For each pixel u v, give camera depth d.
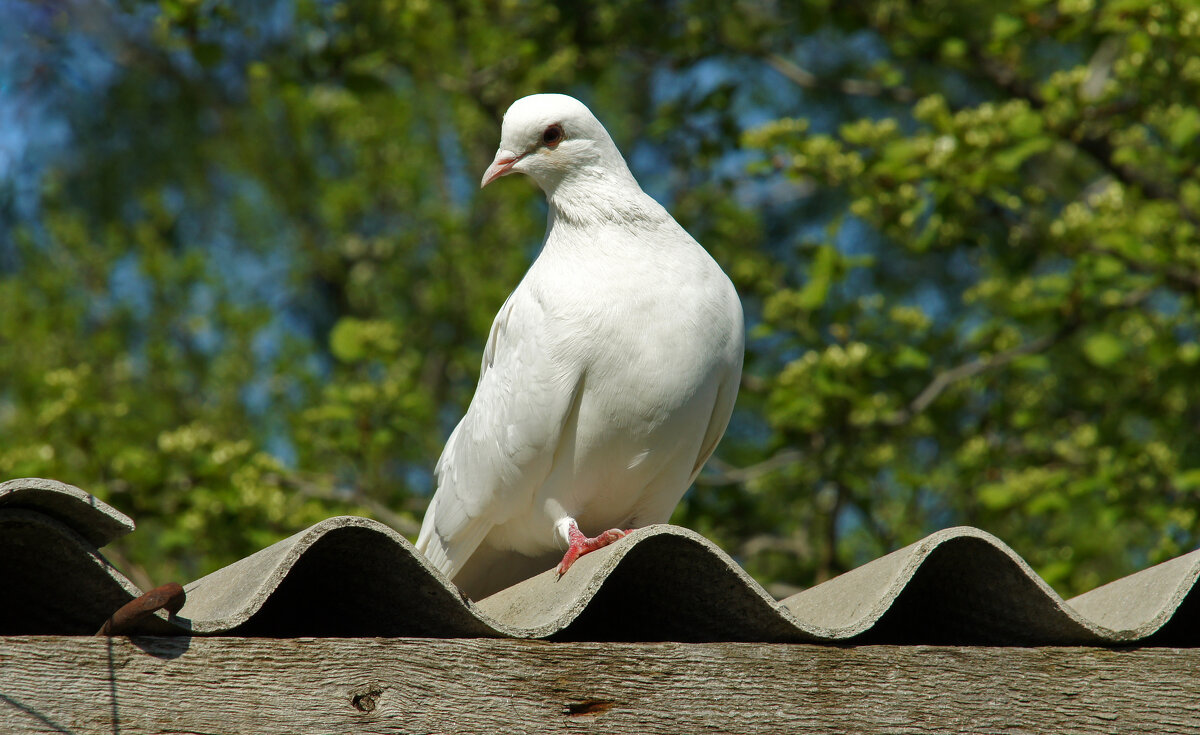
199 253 15.80
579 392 5.26
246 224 18.55
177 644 3.35
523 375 5.32
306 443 11.80
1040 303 10.80
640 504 5.64
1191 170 10.73
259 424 15.55
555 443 5.27
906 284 16.67
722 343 5.29
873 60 17.28
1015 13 10.59
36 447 10.41
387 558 3.54
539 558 5.91
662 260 5.31
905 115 17.62
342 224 17.11
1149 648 4.01
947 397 11.95
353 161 18.14
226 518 10.46
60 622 3.63
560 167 5.56
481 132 16.28
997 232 10.72
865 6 12.54
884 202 10.12
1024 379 12.74
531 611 3.99
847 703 3.77
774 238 17.11
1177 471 10.68
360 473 12.03
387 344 11.24
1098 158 11.53
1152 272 10.88
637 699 3.64
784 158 10.55
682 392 5.17
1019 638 4.10
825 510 12.34
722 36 12.86
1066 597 10.49
